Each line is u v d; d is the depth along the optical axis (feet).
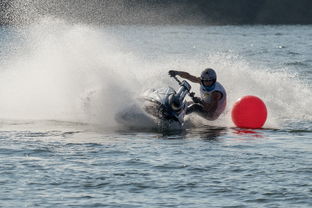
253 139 104.73
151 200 66.23
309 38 547.90
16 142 96.94
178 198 67.10
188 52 340.18
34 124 115.65
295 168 81.10
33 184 71.82
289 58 307.78
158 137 105.50
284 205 64.85
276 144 99.71
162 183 72.95
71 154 88.48
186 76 120.06
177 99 113.19
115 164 82.38
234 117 119.34
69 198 66.59
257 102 118.83
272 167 81.61
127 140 101.50
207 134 109.81
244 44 442.50
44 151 90.17
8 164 81.35
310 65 264.11
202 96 119.55
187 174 77.41
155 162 83.97
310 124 124.06
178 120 114.73
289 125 122.42
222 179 75.10
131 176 76.07
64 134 105.70
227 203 65.46
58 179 74.13
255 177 76.13
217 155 89.45
